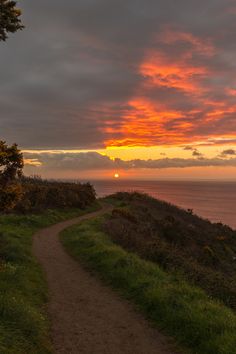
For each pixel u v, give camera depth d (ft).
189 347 30.09
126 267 50.49
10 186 43.88
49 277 51.67
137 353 29.63
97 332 33.32
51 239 84.28
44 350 27.30
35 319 30.86
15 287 39.32
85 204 163.53
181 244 114.93
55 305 40.06
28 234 87.20
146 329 34.22
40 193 128.88
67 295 43.88
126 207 149.79
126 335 32.83
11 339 25.50
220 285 47.50
